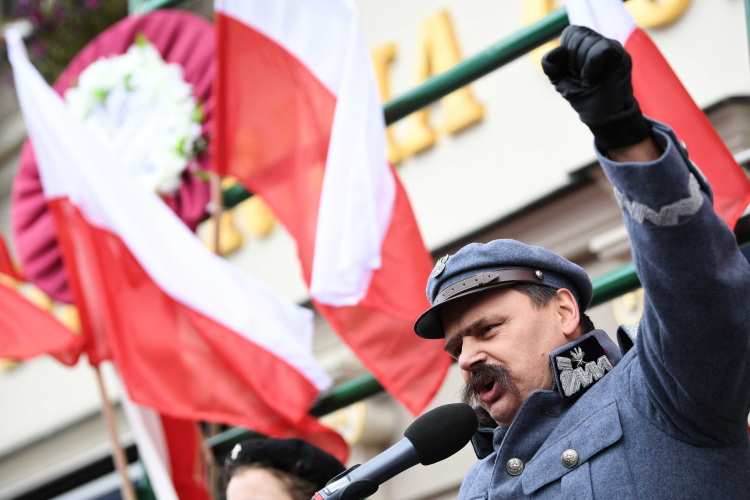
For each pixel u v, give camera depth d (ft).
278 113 22.03
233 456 14.53
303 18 21.88
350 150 19.29
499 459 10.43
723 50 24.29
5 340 22.13
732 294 8.99
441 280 11.19
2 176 41.93
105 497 37.91
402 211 19.69
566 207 27.45
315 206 20.83
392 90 31.78
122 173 22.26
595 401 10.30
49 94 22.81
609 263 26.66
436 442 9.66
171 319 21.43
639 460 9.68
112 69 25.35
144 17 26.13
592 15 16.52
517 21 29.32
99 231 22.00
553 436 10.26
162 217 21.94
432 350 19.12
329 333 32.45
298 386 20.63
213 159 22.34
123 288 21.68
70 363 22.09
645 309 9.52
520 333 10.82
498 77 29.48
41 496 40.40
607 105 8.77
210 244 35.45
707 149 16.03
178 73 25.11
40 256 25.64
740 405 9.45
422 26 31.12
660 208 8.80
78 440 40.47
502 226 28.68
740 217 16.80
